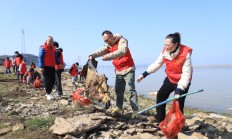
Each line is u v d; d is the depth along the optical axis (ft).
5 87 53.01
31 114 28.63
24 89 48.91
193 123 26.16
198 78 291.58
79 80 85.15
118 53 23.20
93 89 25.34
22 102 35.14
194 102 93.09
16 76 80.48
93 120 23.02
